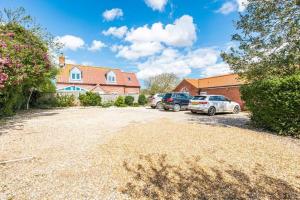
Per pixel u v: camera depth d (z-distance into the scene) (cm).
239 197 347
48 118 1290
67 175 431
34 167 471
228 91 2423
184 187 383
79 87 3559
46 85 1994
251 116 1007
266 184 391
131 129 906
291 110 771
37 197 344
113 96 2875
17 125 1009
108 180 410
